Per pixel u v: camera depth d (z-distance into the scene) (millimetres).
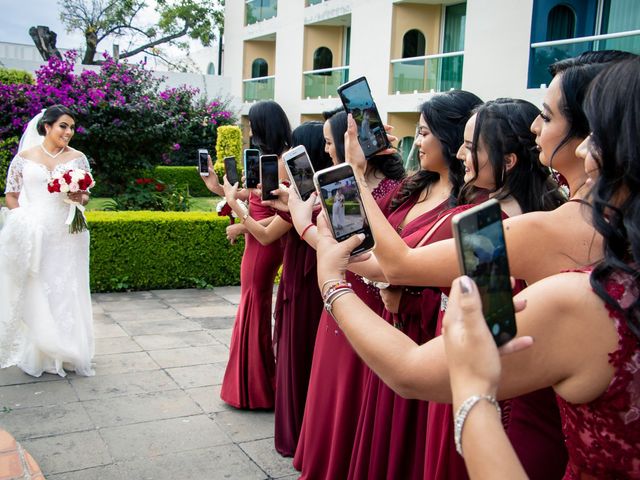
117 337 5277
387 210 2697
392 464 2260
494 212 975
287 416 3309
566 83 1437
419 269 1541
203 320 5922
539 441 1646
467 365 916
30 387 4113
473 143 1923
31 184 4215
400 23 13469
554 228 1347
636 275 1033
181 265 7234
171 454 3283
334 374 2775
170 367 4602
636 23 9492
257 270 3771
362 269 2145
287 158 2391
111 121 12336
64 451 3250
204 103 17078
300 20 17156
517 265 1373
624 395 1017
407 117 13750
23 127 12219
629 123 1050
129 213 7277
